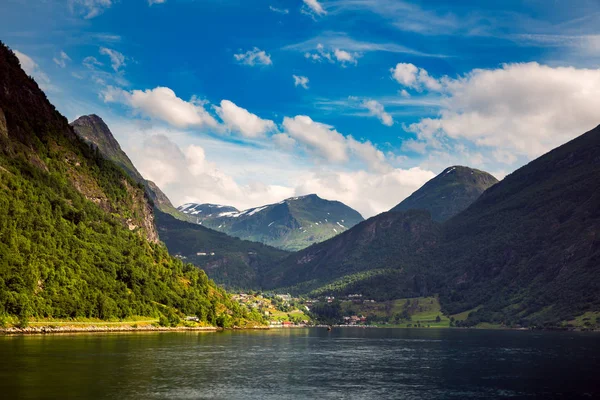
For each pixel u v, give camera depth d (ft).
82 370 487.20
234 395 425.28
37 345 645.51
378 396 442.09
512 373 581.12
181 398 403.75
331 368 606.55
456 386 493.77
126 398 389.39
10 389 397.39
